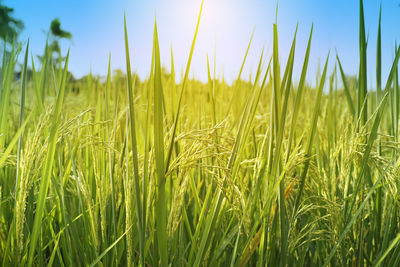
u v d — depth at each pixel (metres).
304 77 0.62
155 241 0.62
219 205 0.62
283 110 0.61
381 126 1.04
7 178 0.83
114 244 0.59
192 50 0.54
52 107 0.70
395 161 0.84
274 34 0.59
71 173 0.88
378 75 0.84
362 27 0.78
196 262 0.58
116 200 0.68
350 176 0.86
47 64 1.17
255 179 0.66
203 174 0.89
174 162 0.56
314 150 1.09
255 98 0.65
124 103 1.61
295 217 0.70
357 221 0.74
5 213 0.76
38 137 0.59
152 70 0.54
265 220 0.65
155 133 0.53
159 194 0.54
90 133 0.82
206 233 0.59
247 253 0.65
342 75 0.86
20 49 0.85
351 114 0.84
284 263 0.65
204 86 1.60
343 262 0.72
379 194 0.81
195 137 0.60
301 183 0.69
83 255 0.66
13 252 0.62
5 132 0.86
